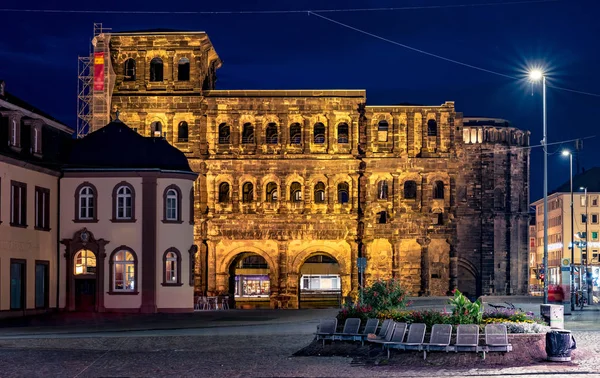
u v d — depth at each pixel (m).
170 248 78.12
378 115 104.81
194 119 101.50
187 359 38.38
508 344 34.50
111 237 77.19
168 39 101.50
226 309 90.81
